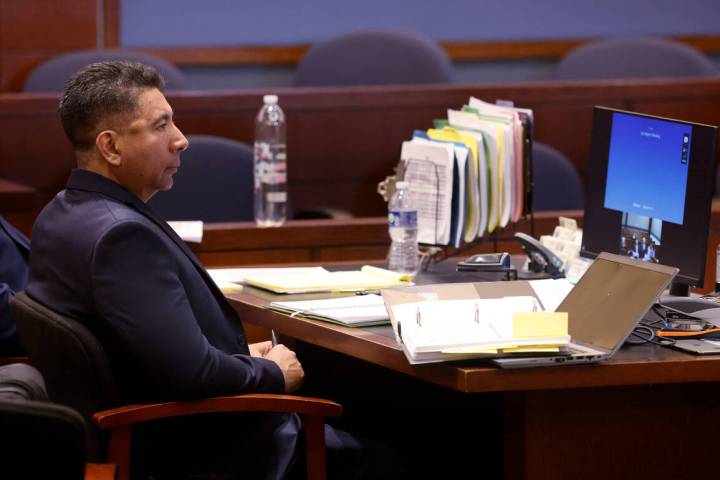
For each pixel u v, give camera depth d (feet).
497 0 71.10
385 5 69.92
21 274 32.96
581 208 47.16
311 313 28.60
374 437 36.50
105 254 24.90
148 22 67.31
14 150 47.16
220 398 25.40
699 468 26.61
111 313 24.76
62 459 19.84
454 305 25.71
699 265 28.86
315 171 49.85
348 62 58.59
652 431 26.25
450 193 33.83
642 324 27.37
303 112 49.29
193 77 68.74
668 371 24.32
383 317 27.99
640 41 60.18
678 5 73.26
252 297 31.27
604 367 24.04
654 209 30.09
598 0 72.28
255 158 42.47
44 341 25.04
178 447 27.12
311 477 26.58
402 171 34.63
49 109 47.21
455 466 36.37
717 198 53.72
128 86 26.63
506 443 25.96
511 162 34.83
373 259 41.16
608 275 26.58
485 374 23.50
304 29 69.26
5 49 64.95
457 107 50.31
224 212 45.34
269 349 30.17
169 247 26.45
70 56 55.88
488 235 36.55
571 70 59.98
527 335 23.70
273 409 25.63
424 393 36.60
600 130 31.99
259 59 68.74
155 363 24.80
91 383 24.67
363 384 36.40
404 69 58.44
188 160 44.98
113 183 26.76
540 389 25.44
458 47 70.79
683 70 59.67
